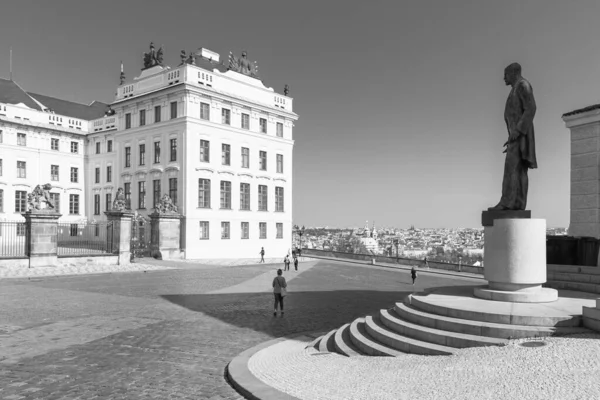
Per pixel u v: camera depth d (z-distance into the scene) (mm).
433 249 128125
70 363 11328
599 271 16109
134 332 15188
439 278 39781
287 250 61375
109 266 37812
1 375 10305
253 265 45750
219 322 17328
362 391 7977
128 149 57406
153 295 24000
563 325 10117
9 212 56719
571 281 15844
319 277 37531
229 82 54812
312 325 17109
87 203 64812
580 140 18875
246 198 56312
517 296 12352
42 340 13812
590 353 8281
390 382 8281
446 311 11453
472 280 37969
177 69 51406
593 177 18375
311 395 8125
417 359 9609
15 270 33000
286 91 63188
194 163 50469
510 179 13680
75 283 28062
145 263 41906
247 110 56562
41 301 21062
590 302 12250
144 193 54969
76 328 15602
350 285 32188
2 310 18688
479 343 9797
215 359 11945
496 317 10586
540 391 6922
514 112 13805
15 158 57625
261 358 11680
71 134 63500
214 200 52312
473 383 7594
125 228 40938
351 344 12344
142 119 55656
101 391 9258
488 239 13422
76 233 60094
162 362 11555
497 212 13352
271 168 59406
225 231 53750
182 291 25828
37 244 35281
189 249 49688
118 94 58969
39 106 63219
